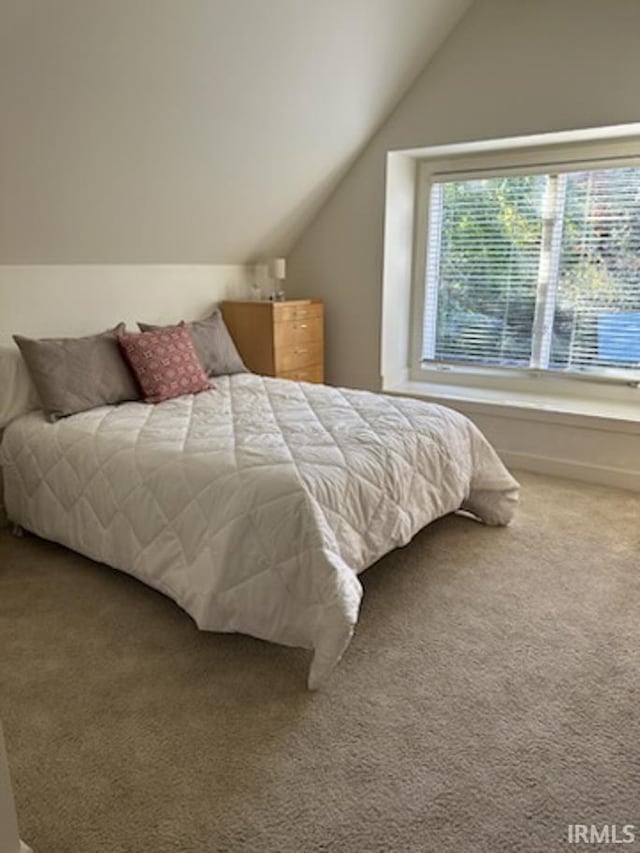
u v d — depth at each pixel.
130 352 2.89
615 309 3.56
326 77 2.96
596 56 3.00
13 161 2.35
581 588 2.27
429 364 4.32
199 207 3.29
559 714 1.63
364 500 2.01
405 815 1.33
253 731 1.57
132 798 1.38
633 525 2.82
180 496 1.99
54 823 1.32
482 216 3.90
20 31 1.90
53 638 1.96
